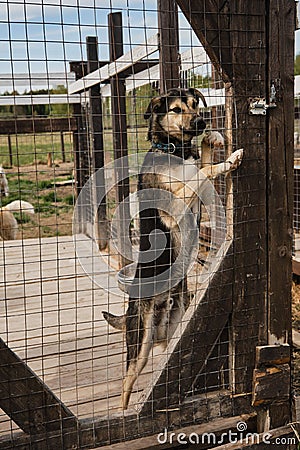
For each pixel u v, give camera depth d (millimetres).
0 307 4965
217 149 3025
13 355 2273
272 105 2604
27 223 8891
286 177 2707
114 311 4773
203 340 2676
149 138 3469
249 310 2732
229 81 2564
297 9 2625
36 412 2340
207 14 2461
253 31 2545
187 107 3342
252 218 2678
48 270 6031
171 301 3277
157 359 3301
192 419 2660
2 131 7566
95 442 2461
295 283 6262
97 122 7074
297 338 4500
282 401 2816
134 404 2670
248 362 2766
